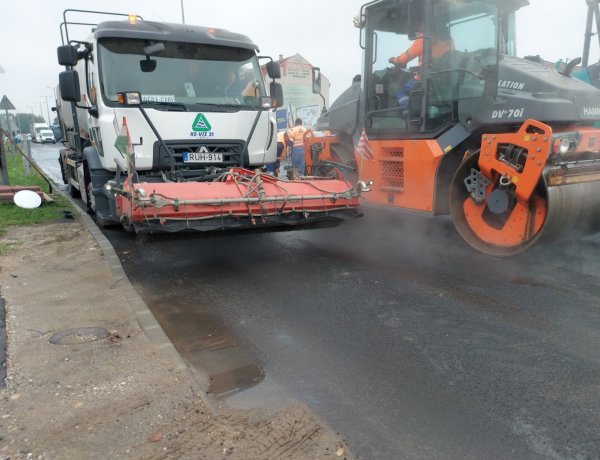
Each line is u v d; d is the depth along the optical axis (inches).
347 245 262.8
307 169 350.3
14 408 110.7
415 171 242.8
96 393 116.8
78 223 309.7
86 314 165.2
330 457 97.3
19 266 219.1
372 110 272.8
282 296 190.1
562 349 141.6
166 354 136.5
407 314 169.6
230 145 251.8
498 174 216.7
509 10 241.1
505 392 120.6
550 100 204.7
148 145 235.6
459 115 231.1
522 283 196.5
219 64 257.0
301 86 1285.7
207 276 216.7
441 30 232.7
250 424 107.8
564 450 100.0
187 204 184.4
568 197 202.8
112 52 238.7
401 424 108.9
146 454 96.4
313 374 131.0
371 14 265.6
